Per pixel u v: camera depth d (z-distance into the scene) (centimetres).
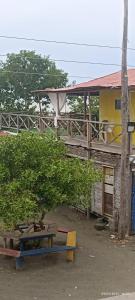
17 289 1111
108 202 1709
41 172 1230
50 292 1094
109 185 1700
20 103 3114
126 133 1539
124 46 1496
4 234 1295
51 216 1817
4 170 1228
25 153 1249
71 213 1870
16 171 1260
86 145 1812
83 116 2348
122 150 1537
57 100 2273
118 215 1609
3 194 1186
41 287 1125
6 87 3078
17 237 1253
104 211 1731
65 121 2055
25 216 1152
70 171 1262
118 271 1243
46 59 3136
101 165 1733
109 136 1867
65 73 3184
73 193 1265
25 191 1191
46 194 1236
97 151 1745
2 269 1246
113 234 1591
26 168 1256
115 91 1972
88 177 1277
